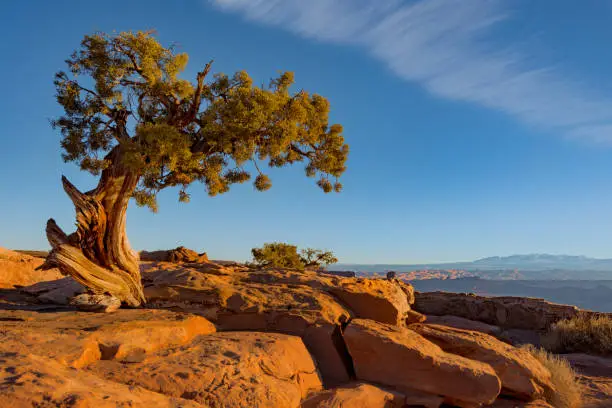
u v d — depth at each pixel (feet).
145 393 17.71
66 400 13.73
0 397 13.26
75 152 42.34
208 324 35.24
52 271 64.54
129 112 43.42
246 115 38.88
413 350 30.35
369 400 26.55
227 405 21.29
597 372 45.34
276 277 44.50
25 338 24.45
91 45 39.78
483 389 28.86
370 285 43.62
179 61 41.22
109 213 39.22
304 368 29.63
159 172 39.32
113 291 38.63
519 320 76.23
